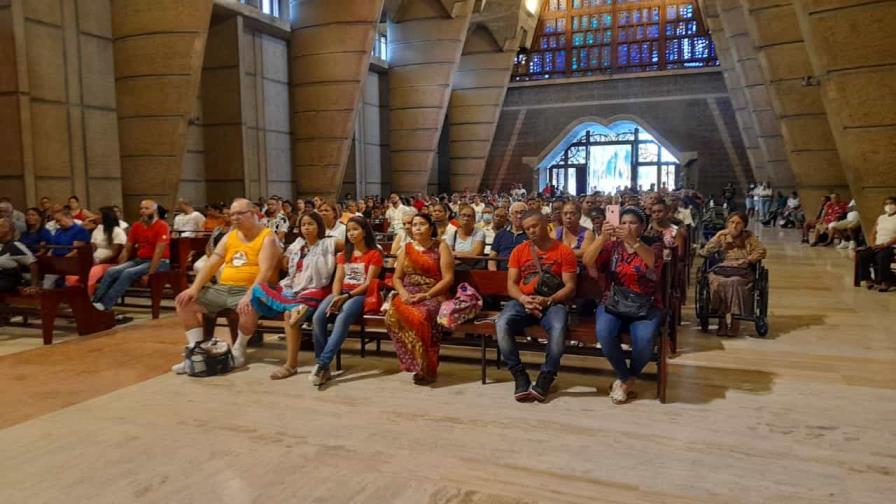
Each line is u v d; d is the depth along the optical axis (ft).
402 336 14.75
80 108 44.62
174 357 17.46
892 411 12.81
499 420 12.43
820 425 12.06
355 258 16.07
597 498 9.19
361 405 13.39
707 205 70.44
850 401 13.44
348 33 60.18
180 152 47.73
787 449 10.94
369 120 89.20
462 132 98.99
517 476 9.93
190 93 46.83
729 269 19.51
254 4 64.64
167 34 45.34
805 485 9.60
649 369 16.06
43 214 30.73
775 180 70.49
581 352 14.60
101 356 17.58
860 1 28.78
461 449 11.00
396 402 13.58
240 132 61.21
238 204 16.51
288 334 15.57
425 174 82.89
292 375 15.67
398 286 15.53
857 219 43.50
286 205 41.73
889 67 29.14
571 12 105.09
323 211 20.76
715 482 9.70
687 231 28.86
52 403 13.53
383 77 91.76
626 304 13.46
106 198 46.98
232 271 16.81
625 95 101.91
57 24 42.73
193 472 10.11
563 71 106.32
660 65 100.42
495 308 17.02
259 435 11.67
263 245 16.61
